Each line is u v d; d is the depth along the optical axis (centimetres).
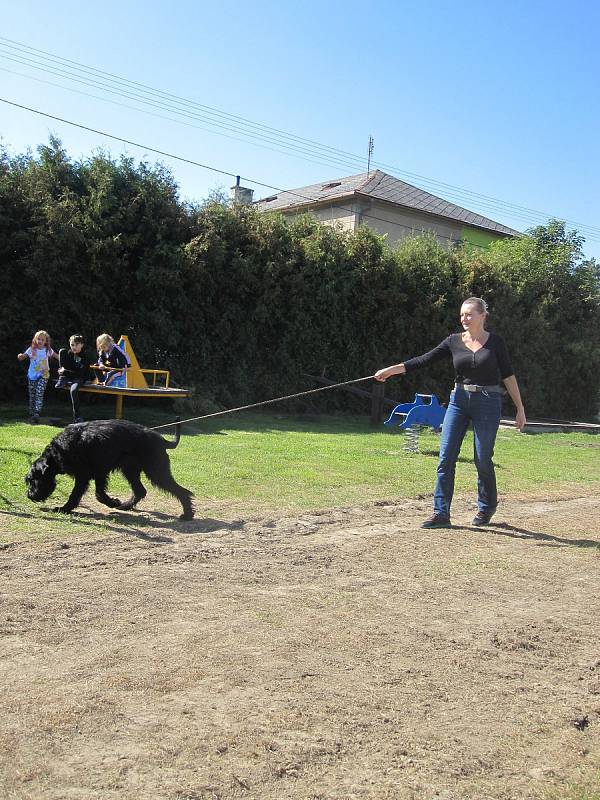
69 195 1522
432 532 691
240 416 1661
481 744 306
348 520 718
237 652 384
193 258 1600
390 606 471
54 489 701
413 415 1214
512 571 567
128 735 297
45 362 1264
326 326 1867
